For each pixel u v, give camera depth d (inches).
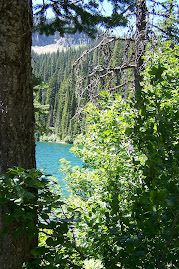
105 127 182.1
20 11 96.7
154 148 81.7
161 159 81.0
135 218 76.5
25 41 99.0
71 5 184.4
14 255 97.7
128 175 151.6
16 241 97.7
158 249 78.2
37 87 285.0
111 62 319.9
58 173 659.4
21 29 97.4
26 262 98.0
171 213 79.8
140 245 79.4
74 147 198.5
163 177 76.8
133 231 81.4
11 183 84.8
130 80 323.6
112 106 181.9
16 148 98.1
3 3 94.2
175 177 74.5
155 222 76.1
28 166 100.9
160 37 315.0
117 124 170.6
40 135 2032.5
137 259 77.7
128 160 156.7
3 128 96.8
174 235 76.5
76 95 318.3
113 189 90.6
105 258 87.0
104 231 99.3
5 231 93.8
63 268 88.4
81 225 122.0
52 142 2050.9
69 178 192.4
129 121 169.0
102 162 174.1
